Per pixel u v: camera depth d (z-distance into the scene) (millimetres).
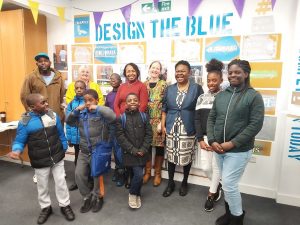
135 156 2236
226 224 2037
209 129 1896
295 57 2217
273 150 2523
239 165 1709
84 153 2170
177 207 2350
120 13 2988
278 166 2523
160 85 2666
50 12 2939
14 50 3238
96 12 3098
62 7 3041
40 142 1968
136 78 2627
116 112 2650
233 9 2486
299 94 2246
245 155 1713
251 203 2453
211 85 2234
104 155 2143
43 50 3434
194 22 2656
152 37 2871
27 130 1939
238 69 1659
